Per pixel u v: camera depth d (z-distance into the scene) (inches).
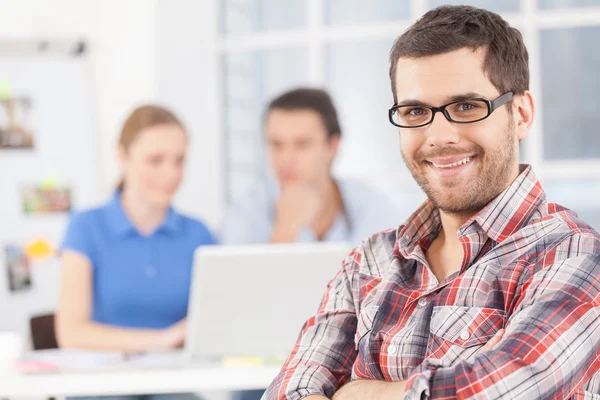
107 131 287.4
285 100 251.9
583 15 249.8
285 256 154.8
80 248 208.8
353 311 98.7
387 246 97.6
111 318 209.0
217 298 154.8
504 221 86.2
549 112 254.5
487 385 77.0
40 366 149.2
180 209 283.0
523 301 81.6
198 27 283.1
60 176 284.5
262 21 281.1
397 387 85.7
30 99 284.5
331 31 273.6
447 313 85.4
